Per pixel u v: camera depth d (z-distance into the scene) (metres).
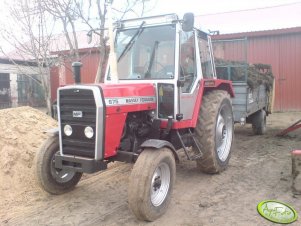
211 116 5.82
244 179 5.98
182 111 5.34
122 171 6.50
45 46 9.36
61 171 5.30
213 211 4.73
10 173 5.89
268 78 10.60
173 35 5.32
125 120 4.66
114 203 5.07
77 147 4.57
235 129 10.91
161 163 4.52
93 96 4.30
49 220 4.57
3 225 4.46
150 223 4.42
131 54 5.60
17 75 18.52
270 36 15.79
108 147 4.45
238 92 8.38
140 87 4.91
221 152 6.41
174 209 4.82
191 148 5.96
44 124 7.55
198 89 5.82
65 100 4.57
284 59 15.62
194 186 5.68
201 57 6.23
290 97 15.61
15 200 5.23
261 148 8.19
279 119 13.20
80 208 4.91
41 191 5.51
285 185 5.64
